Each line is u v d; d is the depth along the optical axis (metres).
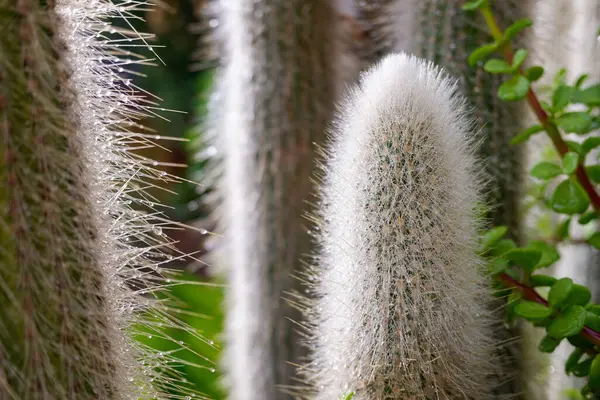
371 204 0.79
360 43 1.02
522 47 0.91
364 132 0.79
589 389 0.83
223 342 1.09
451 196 0.79
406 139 0.79
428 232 0.79
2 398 0.74
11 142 0.74
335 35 1.02
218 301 1.15
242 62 1.01
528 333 0.87
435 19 0.91
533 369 0.88
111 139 0.79
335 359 0.82
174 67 1.97
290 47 1.00
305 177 1.01
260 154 1.01
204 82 1.75
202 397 0.82
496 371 0.85
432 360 0.80
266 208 1.01
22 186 0.74
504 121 0.90
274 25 1.00
